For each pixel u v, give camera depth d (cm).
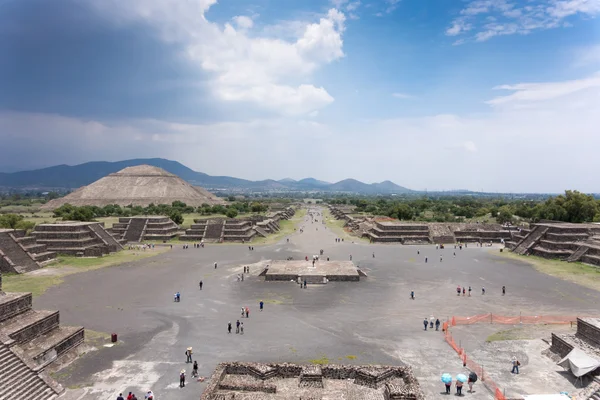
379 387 3250
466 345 4141
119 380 3381
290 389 3197
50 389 3145
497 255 10231
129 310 5316
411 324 4803
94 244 10350
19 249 8256
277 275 7219
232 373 3438
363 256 10038
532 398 2794
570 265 8731
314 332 4522
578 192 14688
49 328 3912
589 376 3269
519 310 5366
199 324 4778
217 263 8875
